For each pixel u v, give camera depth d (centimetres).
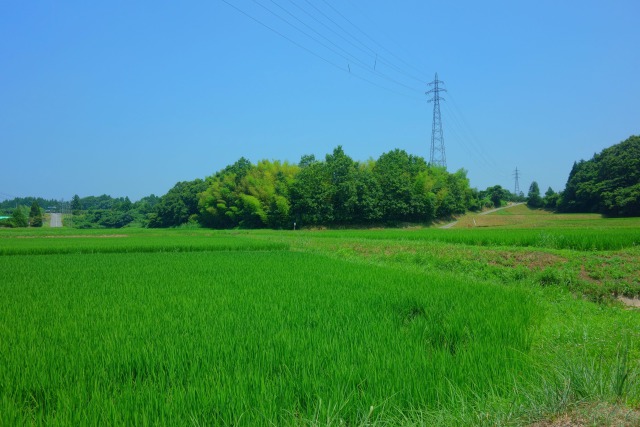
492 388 465
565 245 2028
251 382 470
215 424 386
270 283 1232
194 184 8875
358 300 962
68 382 479
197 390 440
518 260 1627
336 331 677
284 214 6091
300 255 2295
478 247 2039
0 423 381
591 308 1042
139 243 3077
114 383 479
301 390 456
